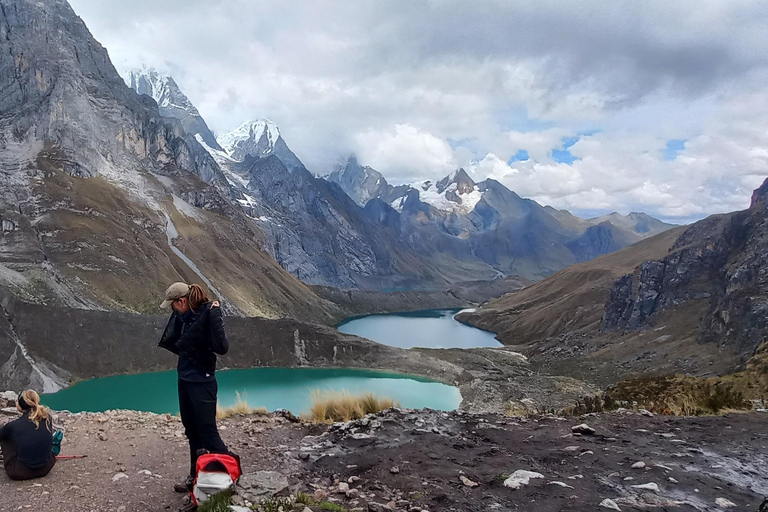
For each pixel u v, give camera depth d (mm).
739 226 118625
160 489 7332
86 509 6496
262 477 7047
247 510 5906
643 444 9531
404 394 83562
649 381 20875
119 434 10641
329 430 11180
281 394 77500
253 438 10523
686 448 9148
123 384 80375
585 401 16219
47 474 7859
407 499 6672
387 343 166750
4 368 71812
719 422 11531
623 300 127750
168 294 7090
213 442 6902
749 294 80750
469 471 7910
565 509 6059
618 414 12727
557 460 8453
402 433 10672
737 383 21766
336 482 7555
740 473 7652
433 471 7930
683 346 90375
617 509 6012
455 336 186750
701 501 6371
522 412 16500
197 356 6941
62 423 11461
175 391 76500
